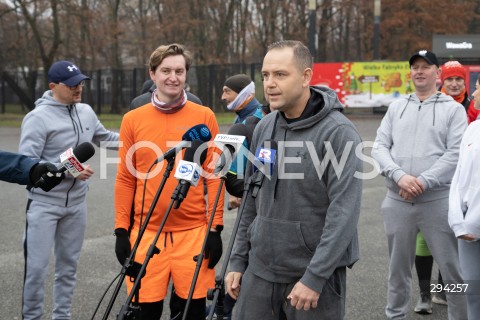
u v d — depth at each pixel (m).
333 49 43.34
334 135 2.99
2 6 31.11
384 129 4.71
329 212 2.95
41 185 2.79
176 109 3.85
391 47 38.31
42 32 36.06
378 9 26.50
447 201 4.36
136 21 39.31
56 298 4.59
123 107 30.81
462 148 3.79
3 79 32.09
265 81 3.08
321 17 37.34
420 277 4.96
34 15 31.45
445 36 28.67
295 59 3.03
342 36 42.94
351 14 38.88
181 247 3.77
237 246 3.39
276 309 3.19
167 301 5.21
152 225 3.79
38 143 4.37
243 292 3.24
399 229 4.48
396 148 4.57
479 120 3.77
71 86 4.39
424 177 4.30
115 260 6.33
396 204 4.51
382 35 37.44
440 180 4.33
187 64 3.86
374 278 5.73
